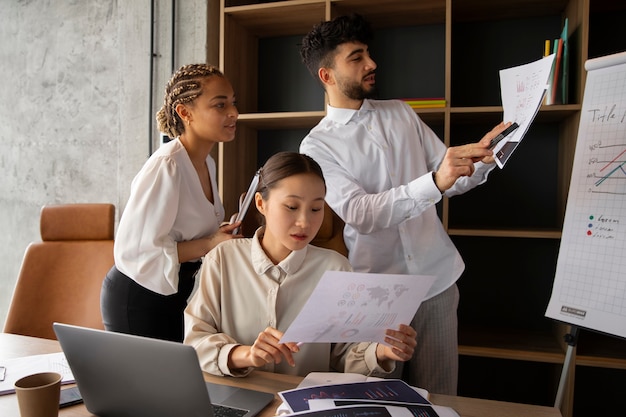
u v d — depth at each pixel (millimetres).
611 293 1436
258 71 2670
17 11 3090
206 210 1535
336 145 1691
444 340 1695
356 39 1604
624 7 2082
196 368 705
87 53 2904
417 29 2404
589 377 2230
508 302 2350
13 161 3158
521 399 2332
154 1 2609
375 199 1489
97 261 1879
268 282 1140
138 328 1466
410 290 871
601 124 1533
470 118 2189
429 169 1829
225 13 2295
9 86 3141
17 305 1768
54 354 1195
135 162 2707
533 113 1162
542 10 2188
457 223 2379
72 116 2971
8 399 933
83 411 887
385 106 1784
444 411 828
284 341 855
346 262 1197
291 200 1051
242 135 2502
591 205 1521
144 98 2666
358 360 1060
